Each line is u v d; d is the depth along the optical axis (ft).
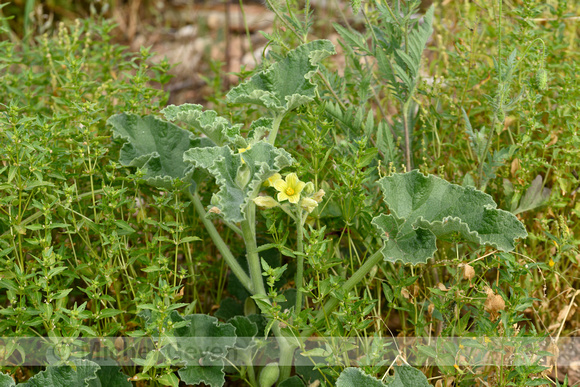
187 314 8.21
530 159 9.30
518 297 7.57
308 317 8.11
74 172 9.18
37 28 17.38
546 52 10.52
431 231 7.98
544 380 7.39
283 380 8.53
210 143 9.53
